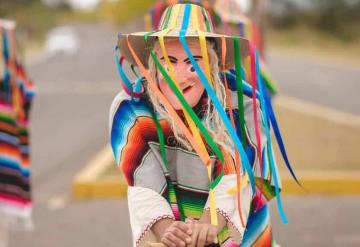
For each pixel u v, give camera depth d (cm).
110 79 2862
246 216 355
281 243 789
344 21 6962
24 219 714
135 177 351
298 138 1322
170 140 357
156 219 340
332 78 2923
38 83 2755
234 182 352
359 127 1464
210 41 360
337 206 936
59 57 4806
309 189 996
